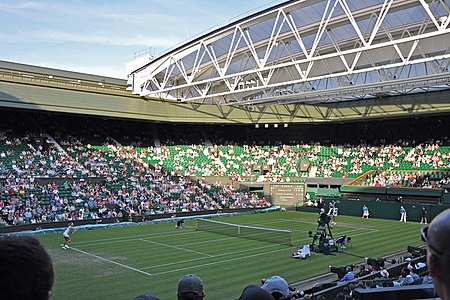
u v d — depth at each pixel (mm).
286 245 32281
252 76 56156
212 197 56969
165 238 35031
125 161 57875
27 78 50094
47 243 32188
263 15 36844
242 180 64375
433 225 1690
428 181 56062
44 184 46094
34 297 1726
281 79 55844
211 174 64250
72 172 49625
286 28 40812
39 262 1763
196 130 70125
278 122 64500
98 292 19609
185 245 31828
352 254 29656
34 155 50562
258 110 64812
